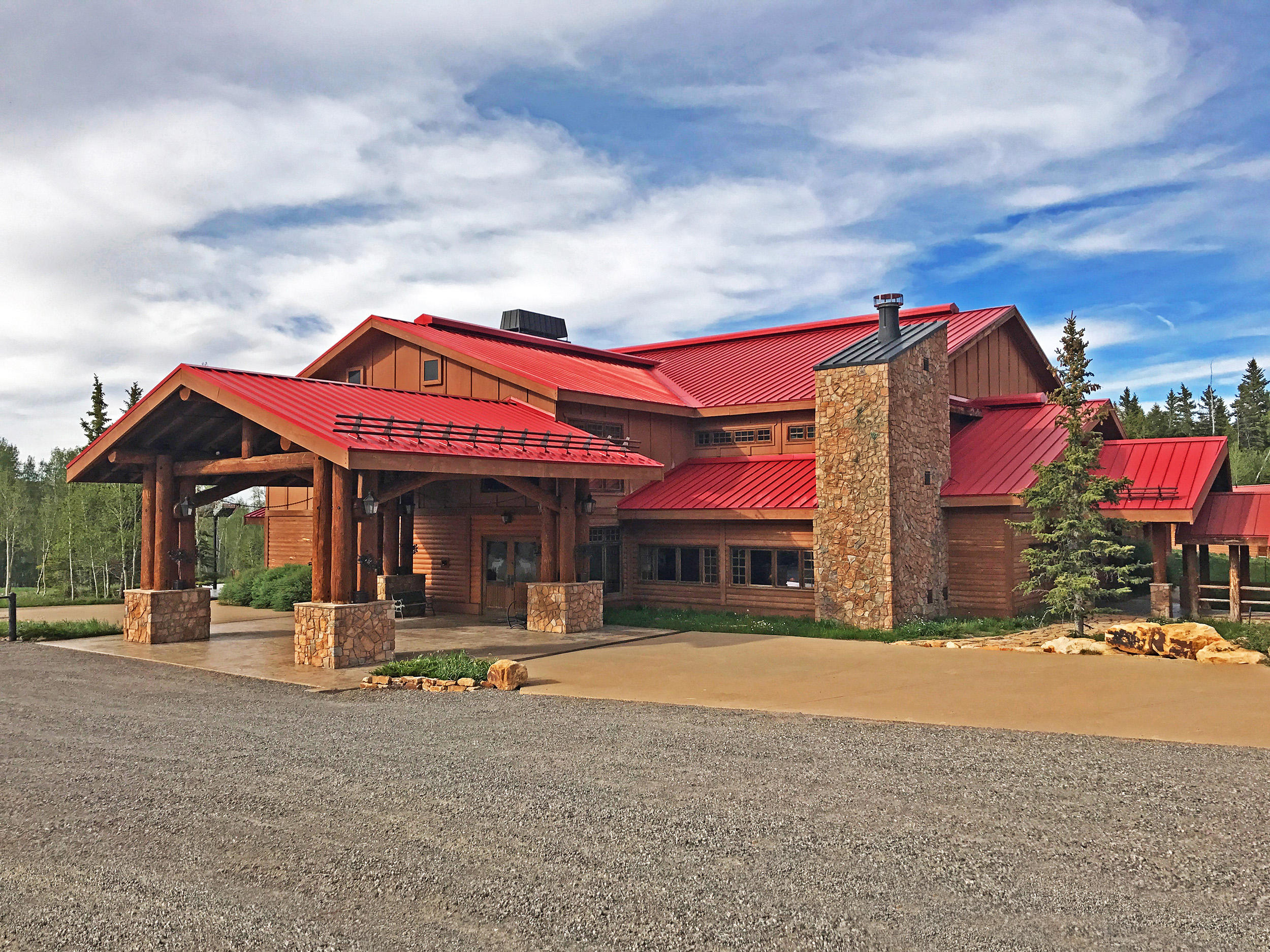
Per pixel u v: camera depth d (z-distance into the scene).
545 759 8.85
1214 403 84.31
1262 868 6.00
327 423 15.66
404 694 12.71
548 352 27.69
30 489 65.88
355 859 6.39
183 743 9.73
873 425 19.48
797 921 5.35
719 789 7.80
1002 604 20.53
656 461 23.53
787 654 16.17
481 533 23.14
